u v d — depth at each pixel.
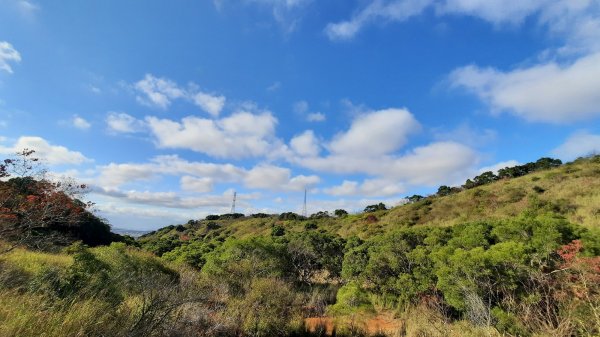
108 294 5.70
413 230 11.97
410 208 35.16
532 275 5.82
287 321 7.68
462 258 6.90
